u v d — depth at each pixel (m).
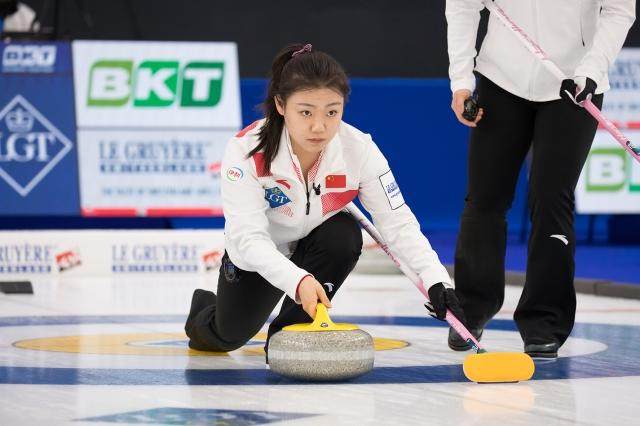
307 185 6.06
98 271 14.71
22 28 17.92
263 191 6.02
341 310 10.35
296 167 5.94
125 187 15.77
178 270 14.88
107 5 20.55
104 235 14.73
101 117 15.77
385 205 6.20
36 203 15.61
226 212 6.02
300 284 5.72
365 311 10.26
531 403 5.13
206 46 15.98
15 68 15.67
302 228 6.22
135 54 15.87
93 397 5.27
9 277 14.49
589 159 17.83
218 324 6.68
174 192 15.86
